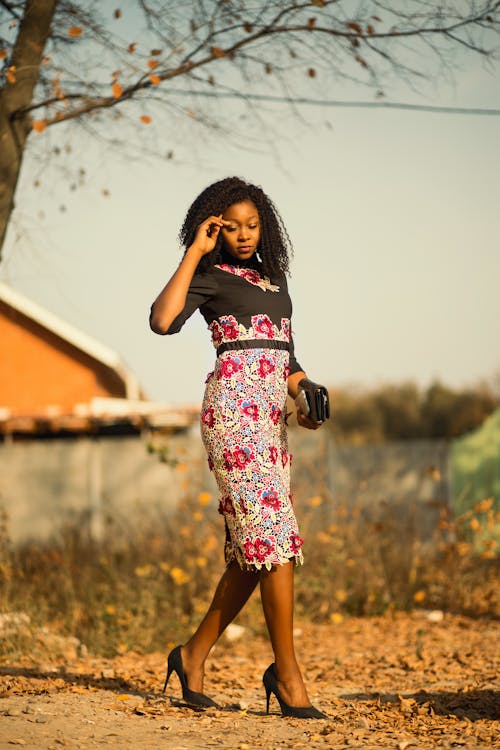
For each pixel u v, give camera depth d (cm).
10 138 728
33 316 2122
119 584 927
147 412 1822
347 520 1339
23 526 1712
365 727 443
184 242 473
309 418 470
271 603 444
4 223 730
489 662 705
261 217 467
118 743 405
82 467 1703
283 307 471
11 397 2153
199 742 407
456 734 429
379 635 936
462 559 1170
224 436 448
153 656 758
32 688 540
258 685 611
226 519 452
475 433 1784
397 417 4903
